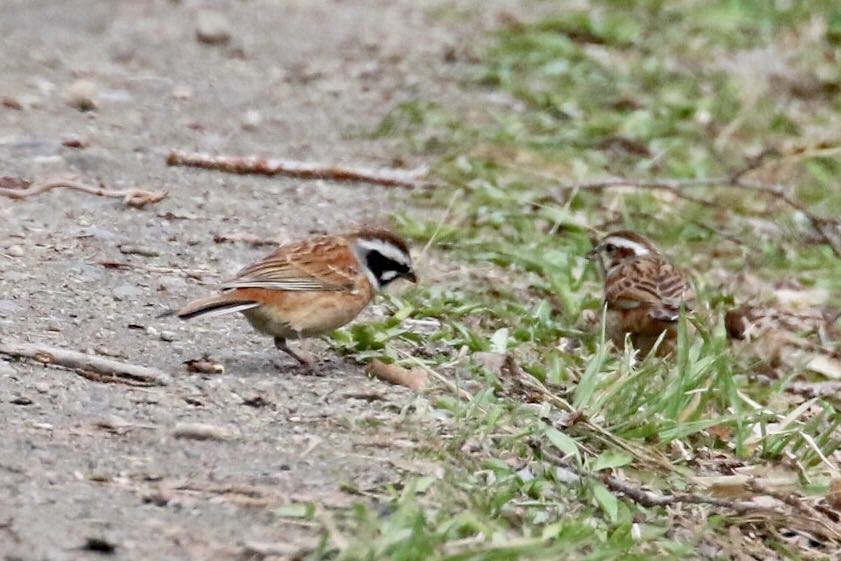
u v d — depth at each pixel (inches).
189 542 313.4
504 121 732.7
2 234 516.7
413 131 719.1
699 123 778.8
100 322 448.8
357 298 426.0
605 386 426.9
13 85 732.0
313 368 427.8
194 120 708.0
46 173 593.6
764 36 939.3
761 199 685.9
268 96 766.5
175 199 582.2
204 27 860.6
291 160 658.2
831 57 909.2
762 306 554.3
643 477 394.0
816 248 634.2
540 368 445.7
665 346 499.2
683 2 983.6
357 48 876.6
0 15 892.6
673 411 413.7
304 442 373.4
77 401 385.1
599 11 976.3
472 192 629.3
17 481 334.3
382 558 306.5
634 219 631.8
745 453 418.9
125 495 334.3
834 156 741.9
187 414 384.5
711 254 621.0
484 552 310.2
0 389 385.4
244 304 411.8
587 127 735.1
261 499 336.8
